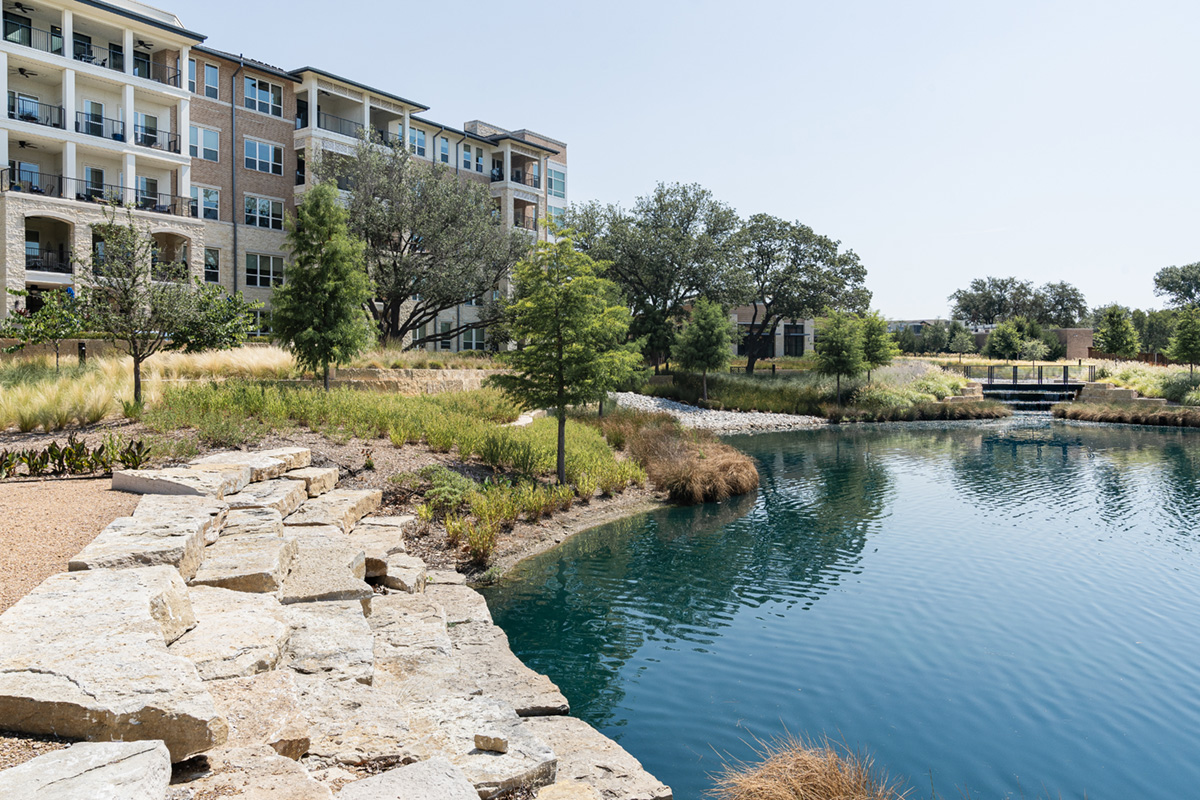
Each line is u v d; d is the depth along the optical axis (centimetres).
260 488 1027
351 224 3391
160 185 3497
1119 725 743
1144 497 1898
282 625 533
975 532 1528
